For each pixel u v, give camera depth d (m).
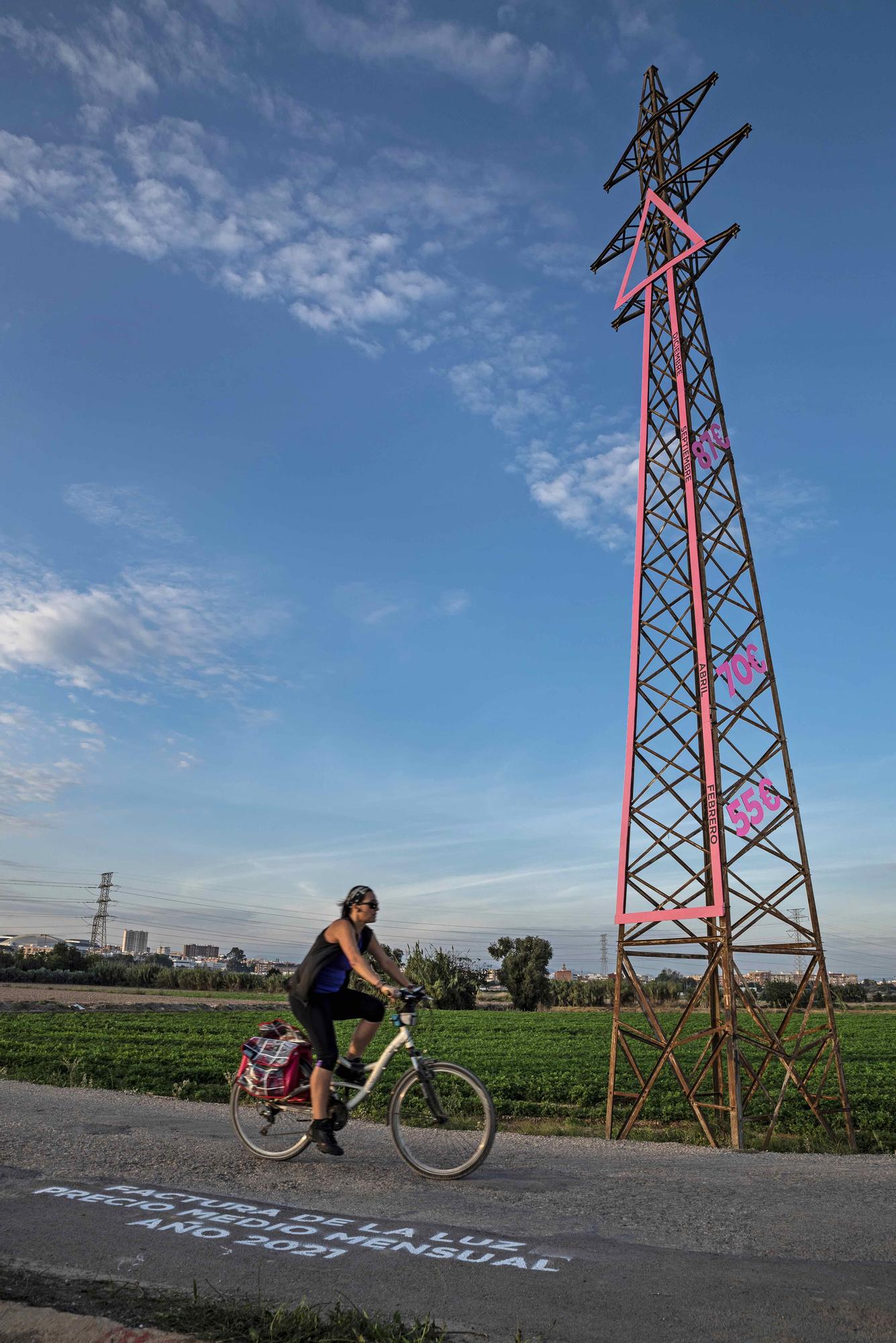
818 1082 24.27
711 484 16.61
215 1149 7.34
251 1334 3.43
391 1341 3.36
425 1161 6.59
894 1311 3.80
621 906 15.58
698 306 17.64
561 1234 4.96
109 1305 3.79
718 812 14.38
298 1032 7.49
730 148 17.62
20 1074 19.34
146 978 93.31
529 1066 27.61
